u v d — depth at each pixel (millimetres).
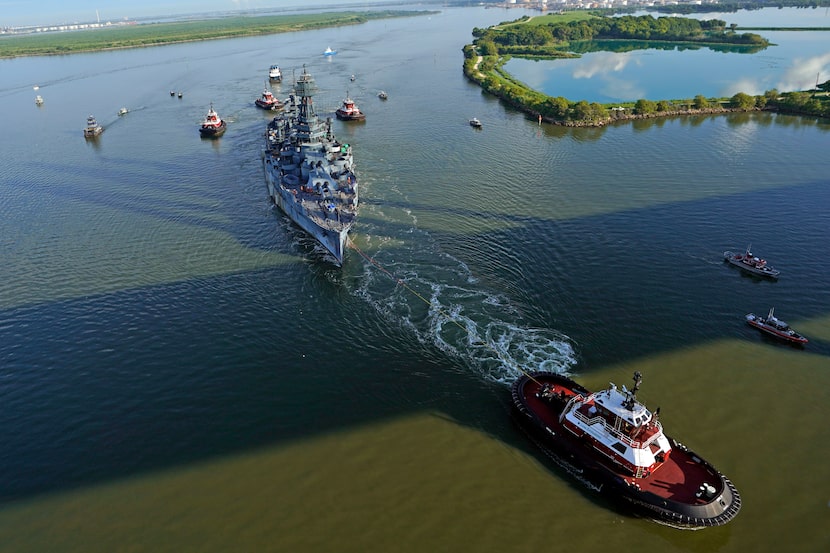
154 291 72125
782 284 70250
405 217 92812
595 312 65250
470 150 130875
